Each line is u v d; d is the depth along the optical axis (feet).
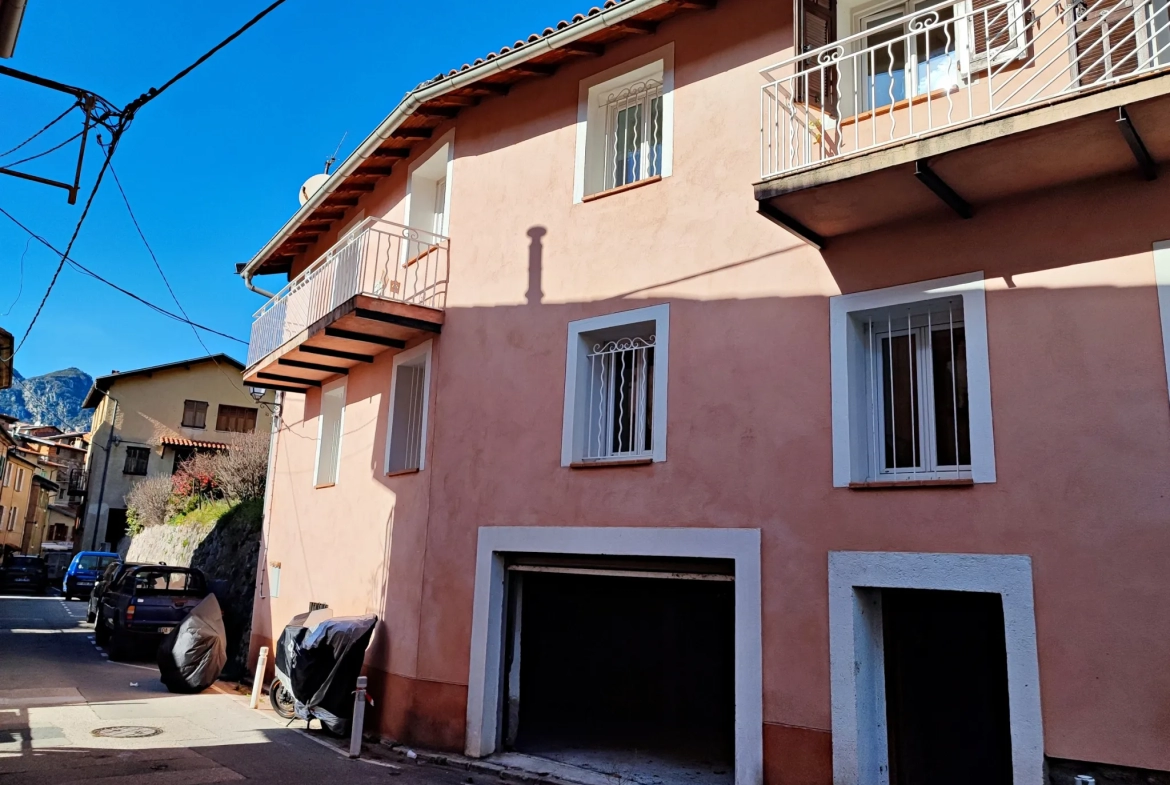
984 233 22.41
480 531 31.83
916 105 24.58
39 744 28.73
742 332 26.53
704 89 29.27
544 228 33.09
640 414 29.55
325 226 50.37
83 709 35.88
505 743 30.42
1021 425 20.99
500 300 33.83
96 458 122.21
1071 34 22.04
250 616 54.95
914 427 23.76
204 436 129.29
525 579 32.27
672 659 33.40
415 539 34.45
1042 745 19.34
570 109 33.42
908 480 22.35
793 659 23.41
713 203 28.19
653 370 28.91
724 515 25.62
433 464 34.42
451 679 31.12
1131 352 19.88
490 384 33.22
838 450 23.68
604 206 31.30
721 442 26.20
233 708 38.63
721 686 31.99
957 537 21.34
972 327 22.12
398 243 40.78
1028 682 19.76
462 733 30.17
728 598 29.66
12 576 120.47
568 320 31.27
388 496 37.29
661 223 29.43
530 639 32.35
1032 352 21.17
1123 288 20.22
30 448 194.49
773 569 24.27
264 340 47.14
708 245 27.99
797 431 24.63
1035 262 21.52
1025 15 23.17
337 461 44.55
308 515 45.06
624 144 32.78
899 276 23.65
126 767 26.27
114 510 121.49
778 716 23.36
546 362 31.58
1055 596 19.80
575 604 33.99
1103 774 18.58
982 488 21.22
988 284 22.09
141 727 32.78
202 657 42.65
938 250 23.11
